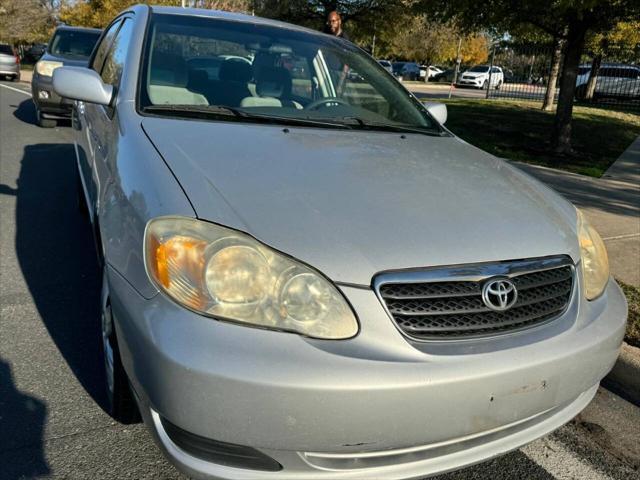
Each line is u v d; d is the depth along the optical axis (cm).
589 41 1603
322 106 312
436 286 182
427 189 221
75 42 1033
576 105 1947
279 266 175
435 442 178
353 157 242
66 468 219
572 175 823
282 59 326
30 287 375
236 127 258
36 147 813
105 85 287
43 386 269
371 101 333
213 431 165
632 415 280
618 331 213
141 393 178
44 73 934
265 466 172
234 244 175
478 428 181
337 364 165
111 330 221
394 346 172
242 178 204
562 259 207
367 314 174
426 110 349
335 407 163
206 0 2498
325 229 185
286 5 2128
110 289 201
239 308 170
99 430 241
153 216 187
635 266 444
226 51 315
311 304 172
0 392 262
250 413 162
